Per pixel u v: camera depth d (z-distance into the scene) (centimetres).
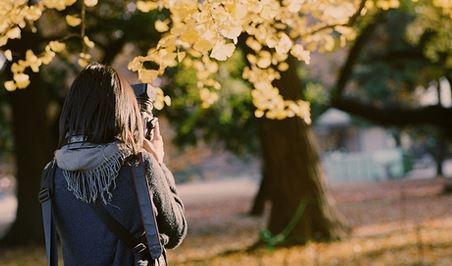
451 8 487
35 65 419
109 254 236
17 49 1250
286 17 430
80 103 242
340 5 393
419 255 943
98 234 236
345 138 4756
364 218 1666
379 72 2755
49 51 423
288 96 1012
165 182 243
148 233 231
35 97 1489
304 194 1105
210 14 326
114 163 235
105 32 1358
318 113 1780
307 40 453
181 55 358
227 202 2656
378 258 953
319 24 444
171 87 1476
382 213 1767
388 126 2111
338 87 1823
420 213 1703
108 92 243
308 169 1115
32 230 1469
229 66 1235
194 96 1405
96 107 241
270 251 1046
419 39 1928
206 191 3503
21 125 1488
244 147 1995
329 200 1143
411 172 3888
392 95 2942
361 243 1089
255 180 4081
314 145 1139
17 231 1467
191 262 1063
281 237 1056
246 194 3083
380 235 1183
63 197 242
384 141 4853
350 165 3841
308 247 1060
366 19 1230
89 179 236
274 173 1116
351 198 2408
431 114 2039
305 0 385
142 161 238
